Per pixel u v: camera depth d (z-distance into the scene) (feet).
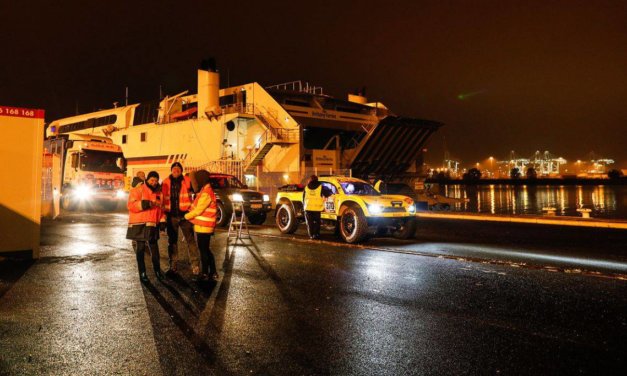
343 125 102.94
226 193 55.31
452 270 29.30
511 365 14.57
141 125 112.88
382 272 28.60
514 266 30.68
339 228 43.93
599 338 17.06
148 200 25.68
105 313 19.83
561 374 13.94
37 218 32.83
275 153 93.71
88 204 83.51
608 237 47.29
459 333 17.51
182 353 15.43
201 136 98.43
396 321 18.90
